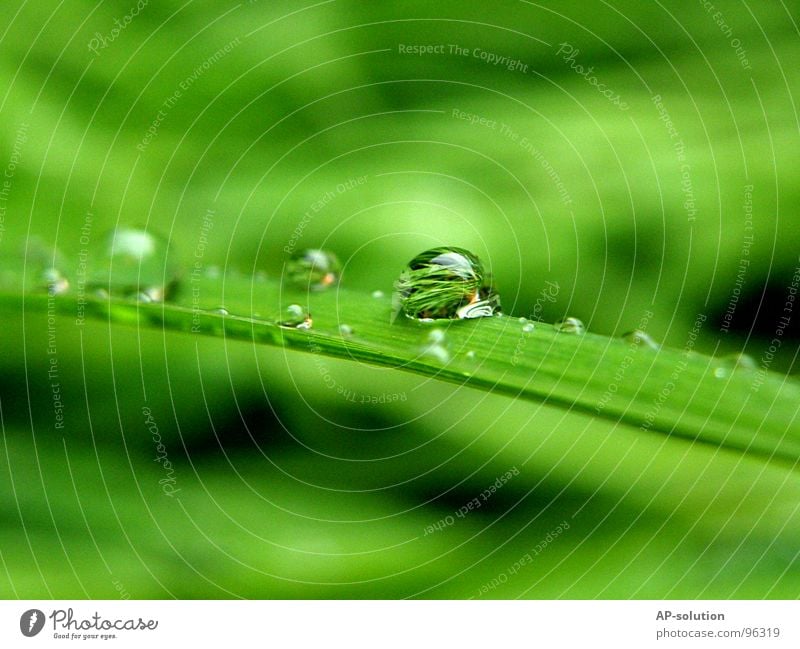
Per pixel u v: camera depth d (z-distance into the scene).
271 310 0.16
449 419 0.17
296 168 0.17
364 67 0.18
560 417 0.17
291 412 0.17
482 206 0.17
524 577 0.16
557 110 0.17
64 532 0.16
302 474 0.16
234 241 0.17
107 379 0.16
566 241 0.17
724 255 0.17
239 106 0.17
